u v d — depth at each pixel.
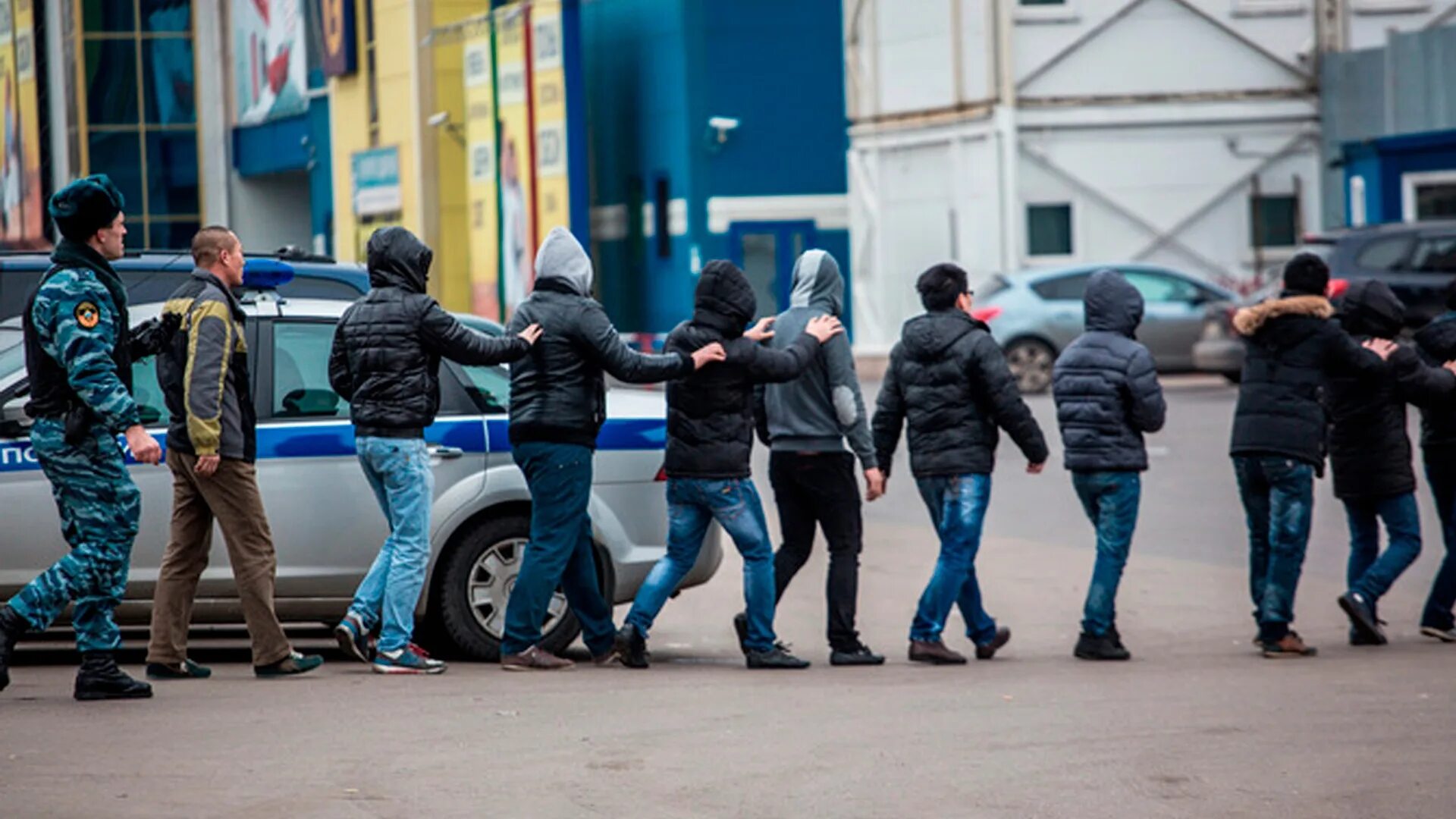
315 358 23.59
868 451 23.50
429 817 15.01
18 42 122.62
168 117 119.50
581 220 84.12
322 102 110.44
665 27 88.94
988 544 36.75
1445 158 74.25
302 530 23.20
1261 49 77.88
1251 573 25.61
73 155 118.06
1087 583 32.34
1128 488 24.70
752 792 15.93
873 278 85.25
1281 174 78.44
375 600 22.14
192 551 21.62
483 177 92.62
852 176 86.19
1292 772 16.72
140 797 15.49
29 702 19.73
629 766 16.84
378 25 101.50
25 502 22.45
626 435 24.56
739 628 23.64
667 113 89.12
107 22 117.50
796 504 23.92
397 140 99.88
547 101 85.69
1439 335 26.39
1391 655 24.88
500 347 21.80
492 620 23.86
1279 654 24.83
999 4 77.62
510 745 17.66
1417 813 15.34
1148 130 78.19
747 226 88.00
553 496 22.50
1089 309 25.08
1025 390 67.75
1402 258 60.19
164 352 21.02
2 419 22.20
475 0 97.06
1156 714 19.50
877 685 21.72
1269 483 25.03
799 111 88.38
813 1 88.19
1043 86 78.06
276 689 20.77
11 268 27.48
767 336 23.50
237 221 121.31
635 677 22.28
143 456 18.84
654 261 91.12
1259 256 77.69
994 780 16.41
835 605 23.84
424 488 21.94
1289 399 24.73
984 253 78.88
